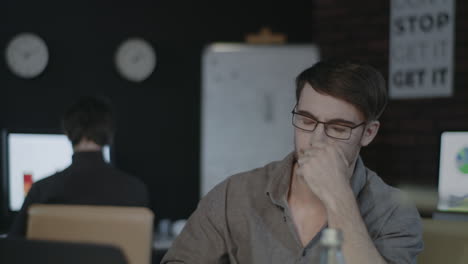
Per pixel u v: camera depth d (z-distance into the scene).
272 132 3.88
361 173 1.45
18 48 4.06
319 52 3.90
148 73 4.18
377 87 1.31
